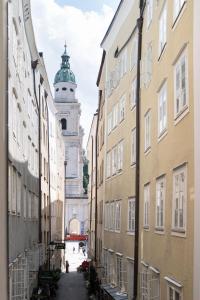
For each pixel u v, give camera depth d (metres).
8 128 14.80
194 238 11.80
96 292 33.41
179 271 13.23
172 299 14.03
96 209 38.09
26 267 18.80
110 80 29.83
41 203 32.00
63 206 62.31
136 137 20.86
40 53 31.00
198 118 11.66
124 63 25.22
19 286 17.95
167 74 15.33
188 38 12.74
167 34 15.37
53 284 33.50
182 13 13.37
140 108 20.62
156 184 16.83
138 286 19.86
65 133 95.00
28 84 24.12
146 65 19.20
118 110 26.89
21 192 20.20
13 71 17.08
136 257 20.16
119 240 25.38
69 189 94.75
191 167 12.23
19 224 19.36
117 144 26.94
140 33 20.64
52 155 44.22
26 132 22.86
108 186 30.09
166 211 15.05
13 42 17.22
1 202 13.15
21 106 20.20
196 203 11.70
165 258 15.02
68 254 77.38
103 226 32.03
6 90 14.16
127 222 23.23
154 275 16.62
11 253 16.33
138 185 20.42
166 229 14.98
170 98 14.84
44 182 35.34
